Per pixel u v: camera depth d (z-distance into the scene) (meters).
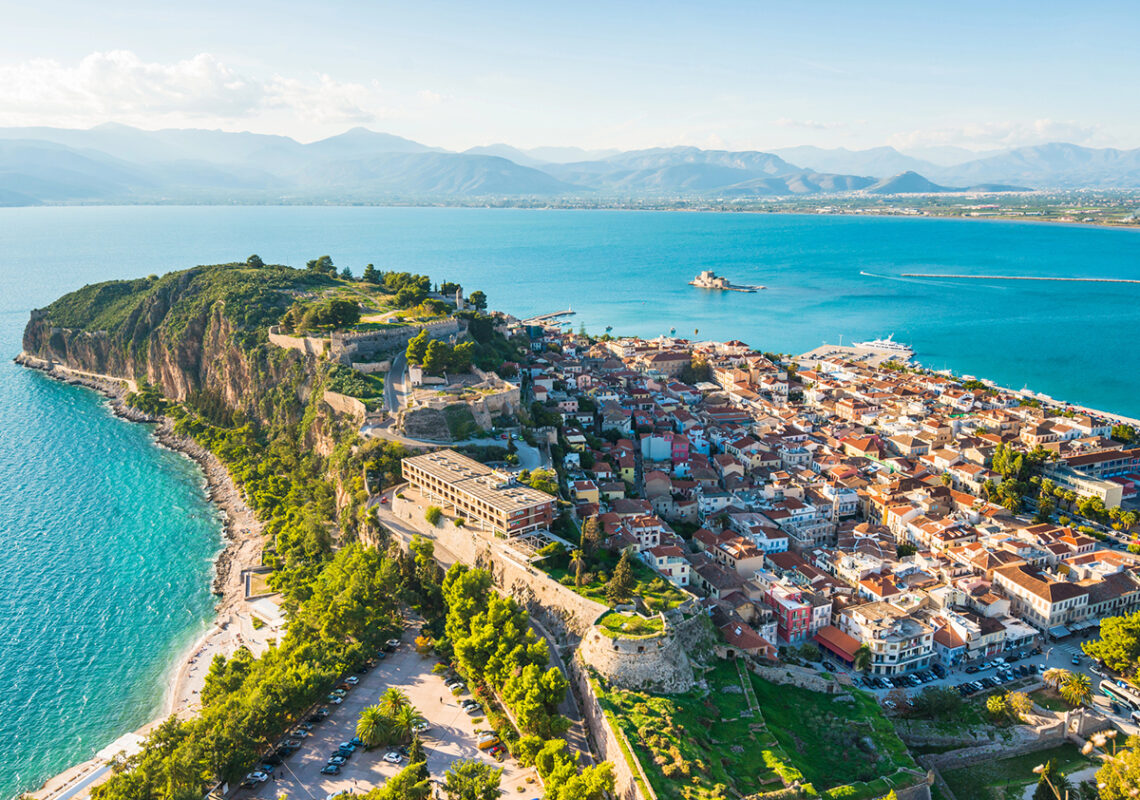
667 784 116.25
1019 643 179.62
